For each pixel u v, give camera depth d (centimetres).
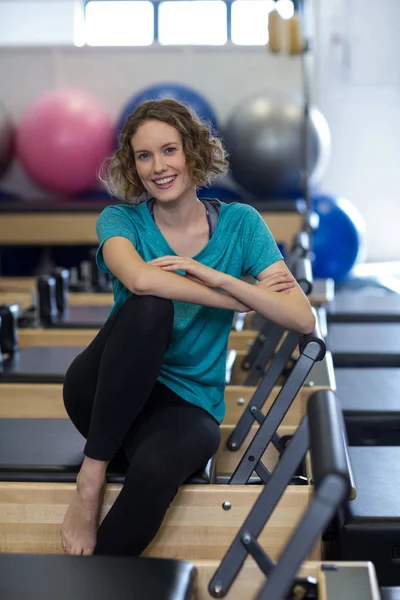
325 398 143
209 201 209
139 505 173
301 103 659
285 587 114
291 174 654
